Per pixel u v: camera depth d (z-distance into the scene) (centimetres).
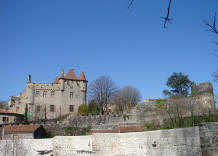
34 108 6906
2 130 4366
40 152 3403
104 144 2869
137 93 8000
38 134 4544
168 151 2170
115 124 4700
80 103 7350
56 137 3350
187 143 1995
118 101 7694
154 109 4266
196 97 3962
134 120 4616
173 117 3784
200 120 3353
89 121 4981
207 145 1844
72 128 4872
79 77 7638
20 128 4450
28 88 7006
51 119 6512
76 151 3091
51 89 7169
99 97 6938
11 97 8194
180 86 6047
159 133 2294
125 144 2680
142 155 2467
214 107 3806
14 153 3412
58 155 3262
